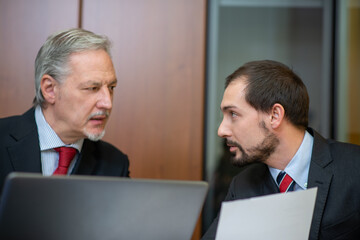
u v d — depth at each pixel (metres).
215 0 2.70
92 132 1.46
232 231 1.10
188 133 2.60
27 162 1.43
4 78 2.54
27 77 2.54
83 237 1.00
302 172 1.47
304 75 2.67
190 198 1.05
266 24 2.69
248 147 1.44
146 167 2.58
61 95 1.43
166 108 2.60
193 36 2.62
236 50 2.68
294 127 1.46
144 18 2.62
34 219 0.95
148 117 2.60
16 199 0.92
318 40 2.67
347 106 2.64
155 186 1.01
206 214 2.60
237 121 1.44
